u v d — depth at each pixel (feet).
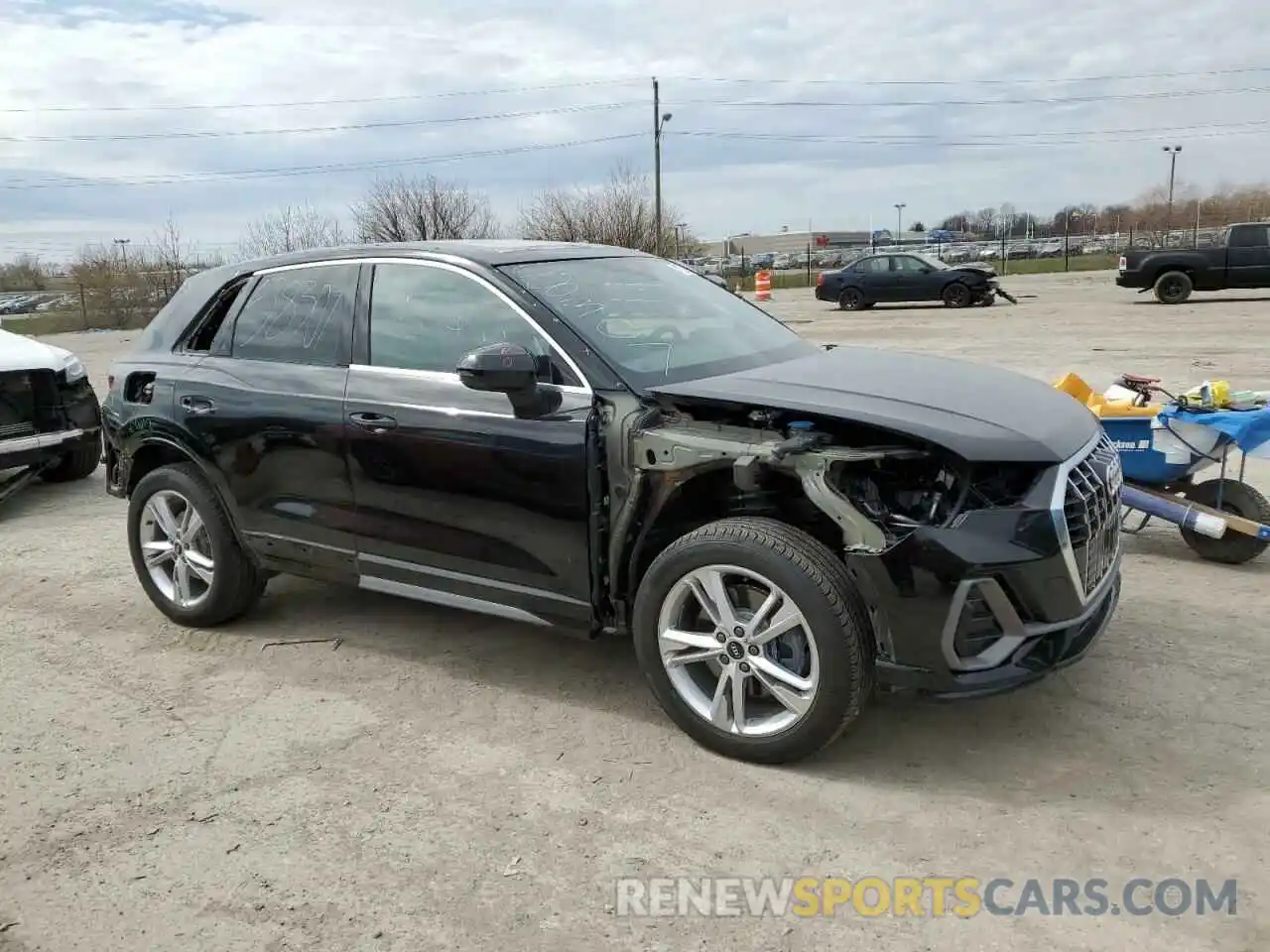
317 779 11.54
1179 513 17.12
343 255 14.71
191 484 15.67
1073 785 10.87
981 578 10.27
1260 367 39.19
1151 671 13.43
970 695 10.45
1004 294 77.56
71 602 17.85
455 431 12.82
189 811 10.98
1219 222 228.43
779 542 10.81
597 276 14.44
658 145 130.21
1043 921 8.82
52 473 27.12
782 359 14.07
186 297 16.62
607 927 8.96
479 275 13.30
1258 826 10.02
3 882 9.87
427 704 13.35
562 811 10.74
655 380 12.30
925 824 10.28
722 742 11.60
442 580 13.51
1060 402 12.43
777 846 10.02
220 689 14.06
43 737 12.79
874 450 10.84
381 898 9.43
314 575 14.90
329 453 14.01
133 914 9.32
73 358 26.61
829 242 330.95
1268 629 14.67
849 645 10.57
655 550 12.32
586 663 14.44
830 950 8.60
